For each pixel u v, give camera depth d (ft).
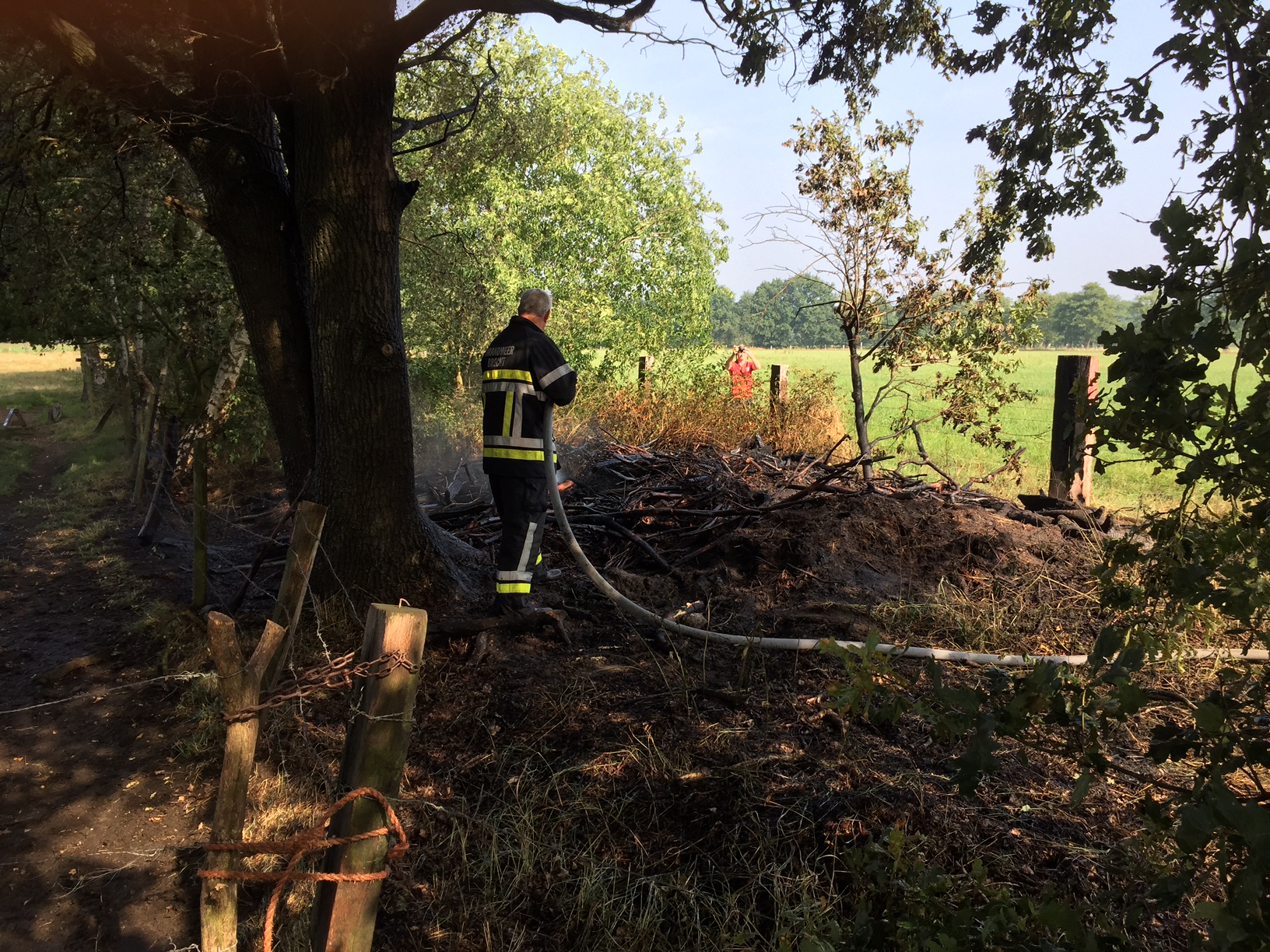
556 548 20.01
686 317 42.32
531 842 10.57
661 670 14.34
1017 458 26.40
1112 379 4.69
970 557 18.20
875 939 5.78
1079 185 8.99
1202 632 13.30
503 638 15.87
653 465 24.67
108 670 17.37
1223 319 4.39
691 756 11.78
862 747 11.58
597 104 40.75
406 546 16.85
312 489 17.20
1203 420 4.49
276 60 16.49
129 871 11.19
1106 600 6.01
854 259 25.57
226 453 32.63
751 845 10.00
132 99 15.76
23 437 52.11
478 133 34.83
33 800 12.87
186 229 27.94
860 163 24.94
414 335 38.60
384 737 6.66
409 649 6.66
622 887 9.93
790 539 18.47
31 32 14.87
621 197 41.04
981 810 10.12
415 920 9.75
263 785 12.42
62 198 25.79
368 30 14.98
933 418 26.96
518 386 15.92
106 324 29.48
